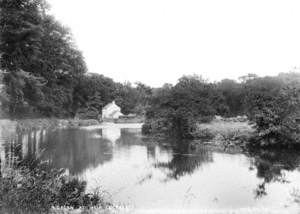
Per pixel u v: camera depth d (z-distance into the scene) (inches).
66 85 2405.3
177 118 854.5
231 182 370.9
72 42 2346.2
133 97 3720.5
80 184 358.3
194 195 319.6
